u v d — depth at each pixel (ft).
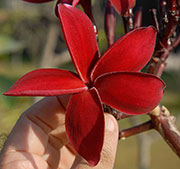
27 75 0.63
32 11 2.35
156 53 0.77
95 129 0.61
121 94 0.63
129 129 0.81
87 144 0.61
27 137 0.93
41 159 0.94
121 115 0.76
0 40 1.72
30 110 0.98
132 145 3.50
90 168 0.75
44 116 0.96
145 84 0.62
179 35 0.78
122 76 0.63
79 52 0.66
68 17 0.65
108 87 0.65
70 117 0.64
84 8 0.78
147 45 0.66
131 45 0.66
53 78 0.64
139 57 0.66
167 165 3.10
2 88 1.39
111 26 0.84
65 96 0.96
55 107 0.96
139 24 0.82
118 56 0.66
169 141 0.76
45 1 0.78
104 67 0.66
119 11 0.77
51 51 2.12
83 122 0.62
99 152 0.60
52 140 0.99
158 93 0.62
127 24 0.79
